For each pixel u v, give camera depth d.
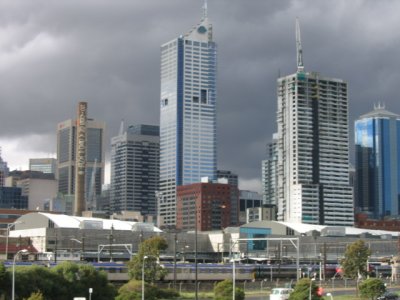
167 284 156.00
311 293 115.19
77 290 115.06
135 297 120.94
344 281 186.38
